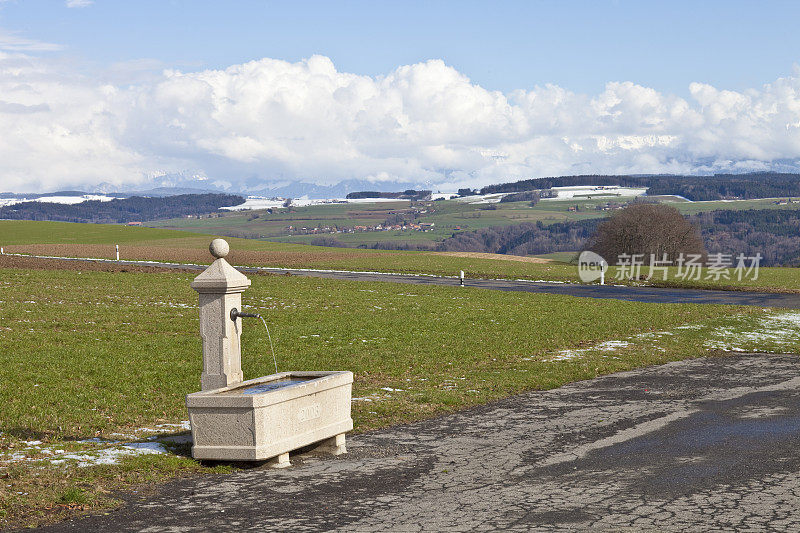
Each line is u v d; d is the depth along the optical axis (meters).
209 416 9.08
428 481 8.57
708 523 6.86
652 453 9.84
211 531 6.81
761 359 20.31
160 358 18.16
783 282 51.62
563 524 6.90
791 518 6.97
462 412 13.10
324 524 6.98
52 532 6.76
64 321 24.69
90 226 114.56
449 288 43.03
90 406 12.94
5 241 89.44
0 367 16.09
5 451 9.84
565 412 13.02
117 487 8.21
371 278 48.97
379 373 17.17
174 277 43.16
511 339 23.33
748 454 9.67
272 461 9.27
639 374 17.66
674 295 42.28
